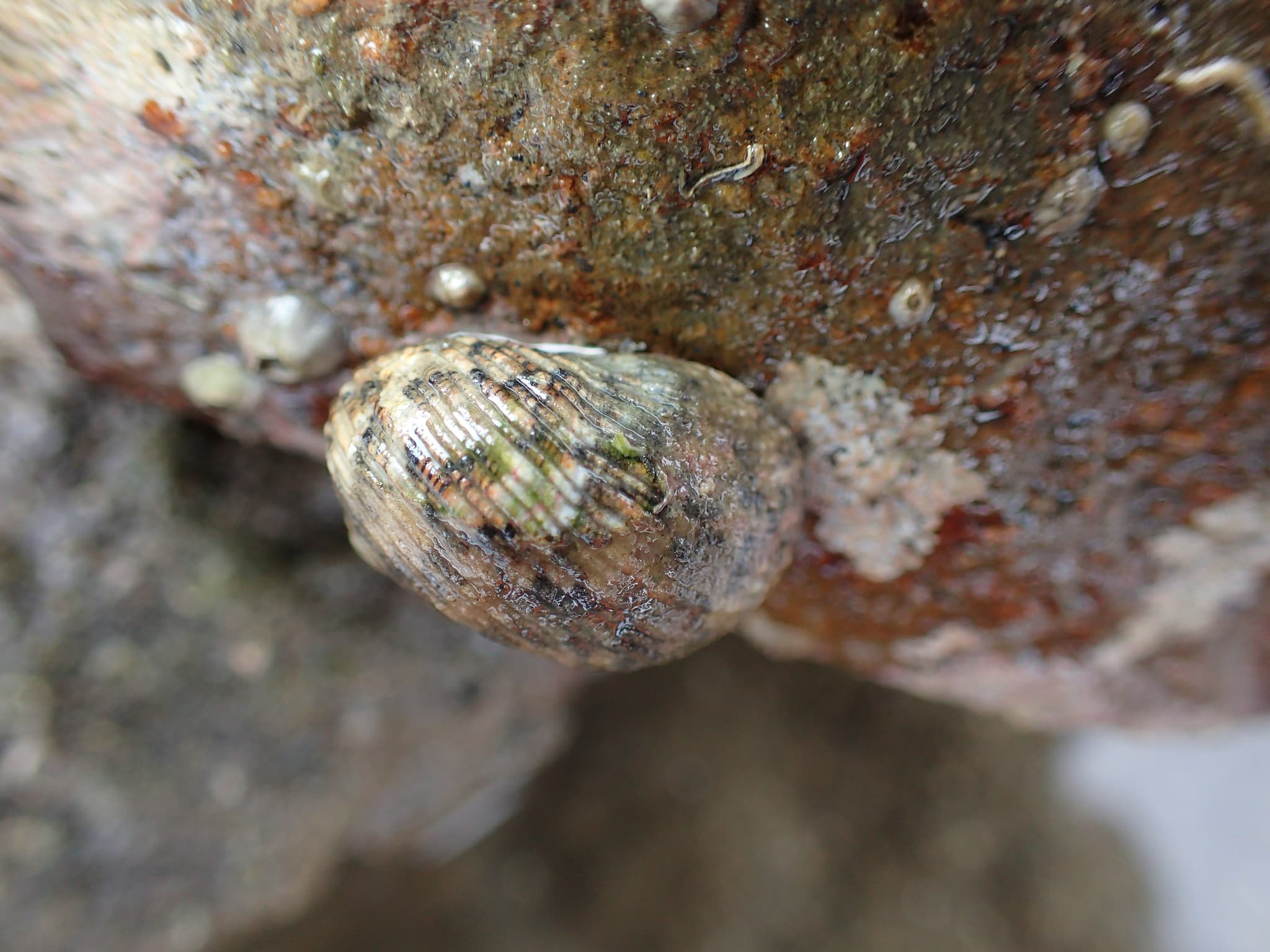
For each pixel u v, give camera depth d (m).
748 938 0.09
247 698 0.07
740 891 0.09
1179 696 0.06
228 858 0.07
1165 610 0.05
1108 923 0.10
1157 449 0.05
